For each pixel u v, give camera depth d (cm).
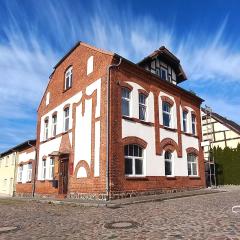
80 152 1725
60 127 2052
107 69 1611
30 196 2434
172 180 1880
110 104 1556
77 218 927
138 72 1788
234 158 2825
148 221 808
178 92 2139
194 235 616
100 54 1712
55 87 2269
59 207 1305
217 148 2970
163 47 2117
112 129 1530
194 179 2108
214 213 904
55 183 1955
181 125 2108
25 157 2841
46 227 789
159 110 1905
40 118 2484
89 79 1775
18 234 712
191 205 1140
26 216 1031
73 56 2050
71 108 1936
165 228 701
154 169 1747
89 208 1192
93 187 1539
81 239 630
